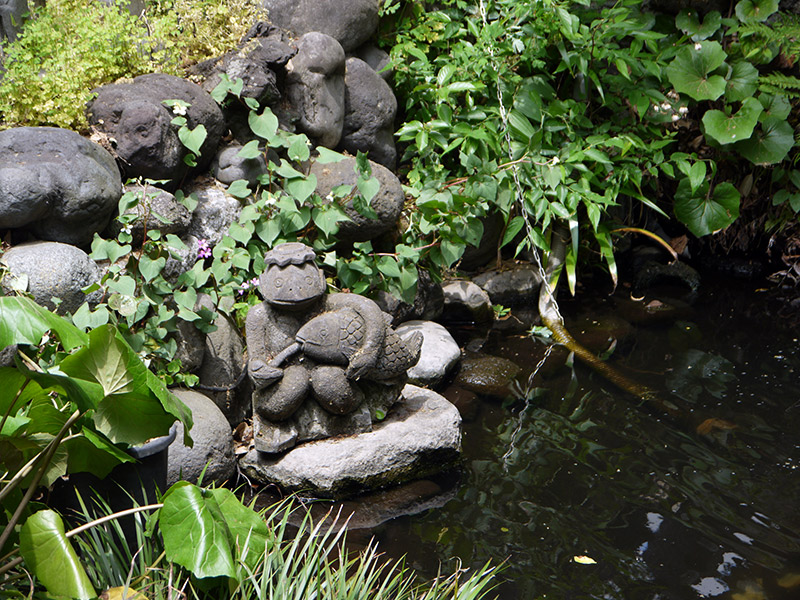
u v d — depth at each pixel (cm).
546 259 535
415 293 448
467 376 429
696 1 579
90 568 235
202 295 373
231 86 411
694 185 518
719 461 349
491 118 512
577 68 548
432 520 314
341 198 433
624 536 301
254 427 339
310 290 328
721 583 275
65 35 425
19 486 243
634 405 399
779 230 585
